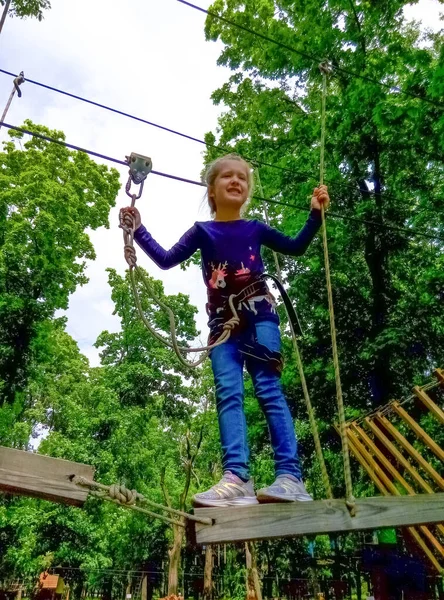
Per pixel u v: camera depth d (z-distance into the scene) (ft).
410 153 38.29
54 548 71.31
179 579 84.84
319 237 42.09
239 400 8.79
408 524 7.72
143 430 75.66
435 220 40.22
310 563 45.75
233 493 7.82
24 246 55.06
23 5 19.11
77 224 60.54
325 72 13.47
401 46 35.55
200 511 7.44
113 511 71.20
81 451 69.00
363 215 40.81
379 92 34.83
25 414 77.56
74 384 84.84
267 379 9.20
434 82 29.27
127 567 92.27
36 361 60.34
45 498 6.98
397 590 30.17
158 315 82.02
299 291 41.75
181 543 65.72
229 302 9.35
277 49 39.83
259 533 7.33
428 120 32.27
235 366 9.12
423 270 41.91
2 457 6.77
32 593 87.35
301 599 52.24
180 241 10.02
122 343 82.89
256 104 44.88
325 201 10.76
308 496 8.07
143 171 10.26
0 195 56.54
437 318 37.96
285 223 41.73
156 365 81.56
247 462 8.29
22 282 56.85
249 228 10.23
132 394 79.51
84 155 66.39
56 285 59.26
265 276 10.12
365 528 7.61
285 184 43.24
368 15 36.73
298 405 42.70
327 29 37.86
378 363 38.04
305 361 41.96
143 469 71.77
